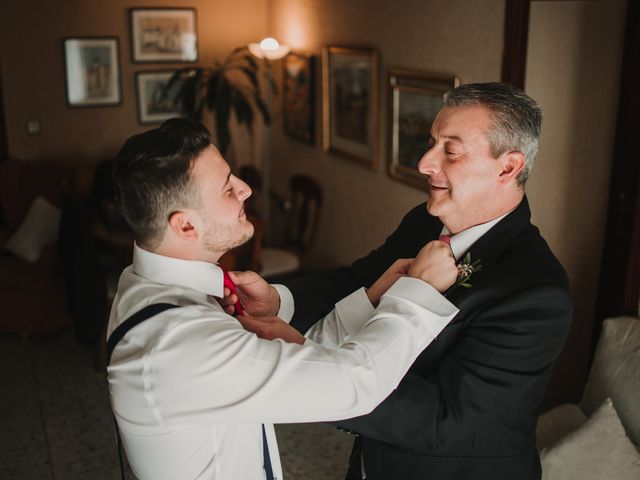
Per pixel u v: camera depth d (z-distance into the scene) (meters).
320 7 4.86
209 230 1.15
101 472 3.16
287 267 4.58
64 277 4.45
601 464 2.17
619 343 2.43
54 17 5.44
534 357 1.31
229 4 5.81
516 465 1.42
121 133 5.82
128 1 5.57
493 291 1.32
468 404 1.29
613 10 3.03
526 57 3.09
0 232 4.96
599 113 3.15
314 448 3.30
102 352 3.99
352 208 4.75
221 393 1.08
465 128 1.32
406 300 1.20
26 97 5.52
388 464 1.46
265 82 5.97
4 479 3.10
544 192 3.24
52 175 5.23
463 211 1.38
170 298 1.14
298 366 1.08
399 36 3.93
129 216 1.14
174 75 5.23
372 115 4.25
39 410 3.66
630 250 2.48
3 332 4.57
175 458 1.16
